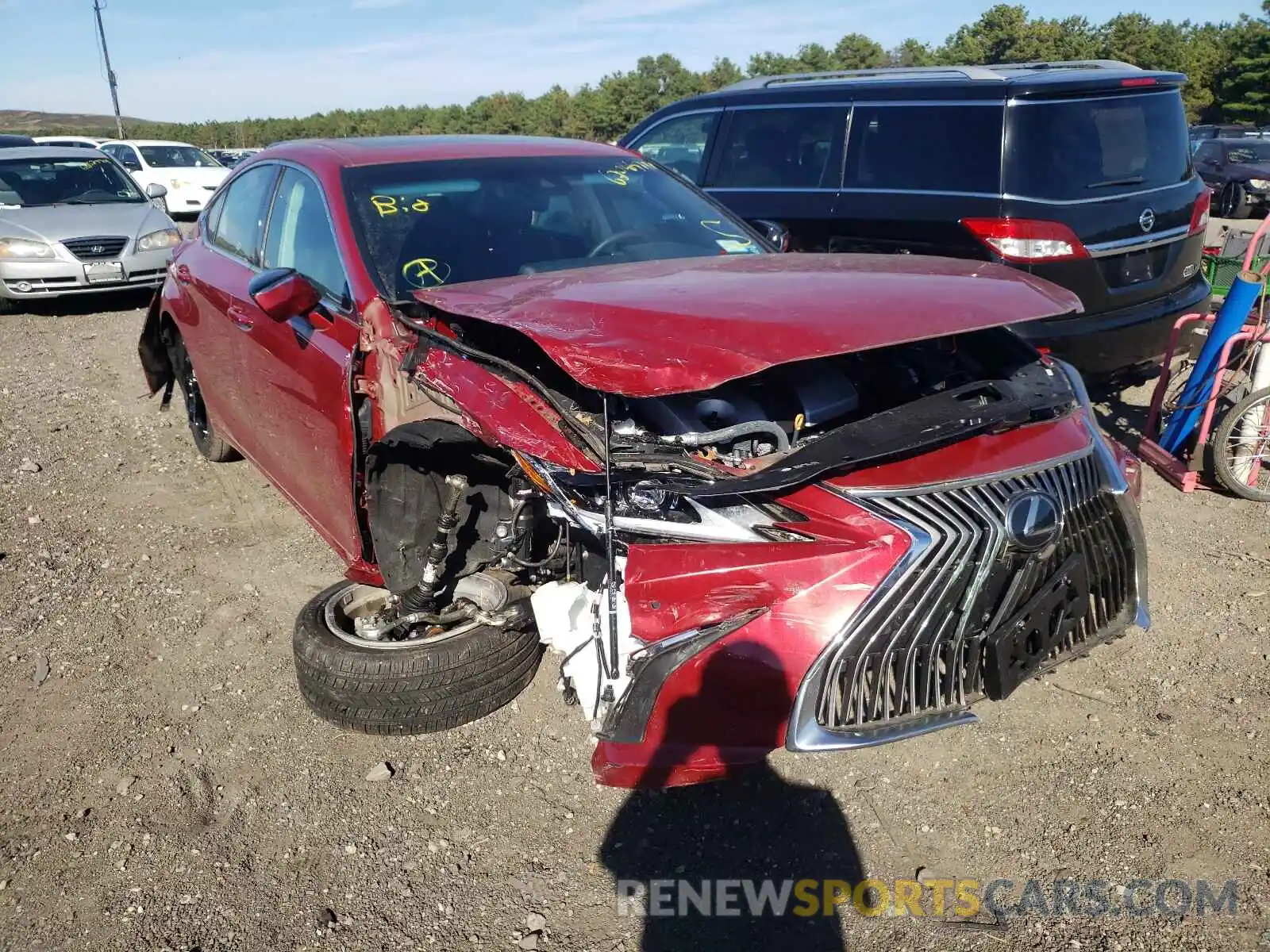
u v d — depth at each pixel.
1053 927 2.38
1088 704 3.21
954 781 2.89
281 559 4.46
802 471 2.33
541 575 2.91
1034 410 2.69
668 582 2.38
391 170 3.87
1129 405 6.17
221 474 5.54
